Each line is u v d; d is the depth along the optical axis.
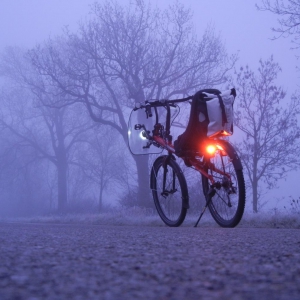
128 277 1.53
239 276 1.56
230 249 2.41
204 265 1.83
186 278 1.52
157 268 1.75
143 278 1.51
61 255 2.12
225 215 5.64
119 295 1.23
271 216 8.37
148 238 3.19
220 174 5.46
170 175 6.41
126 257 2.07
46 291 1.28
